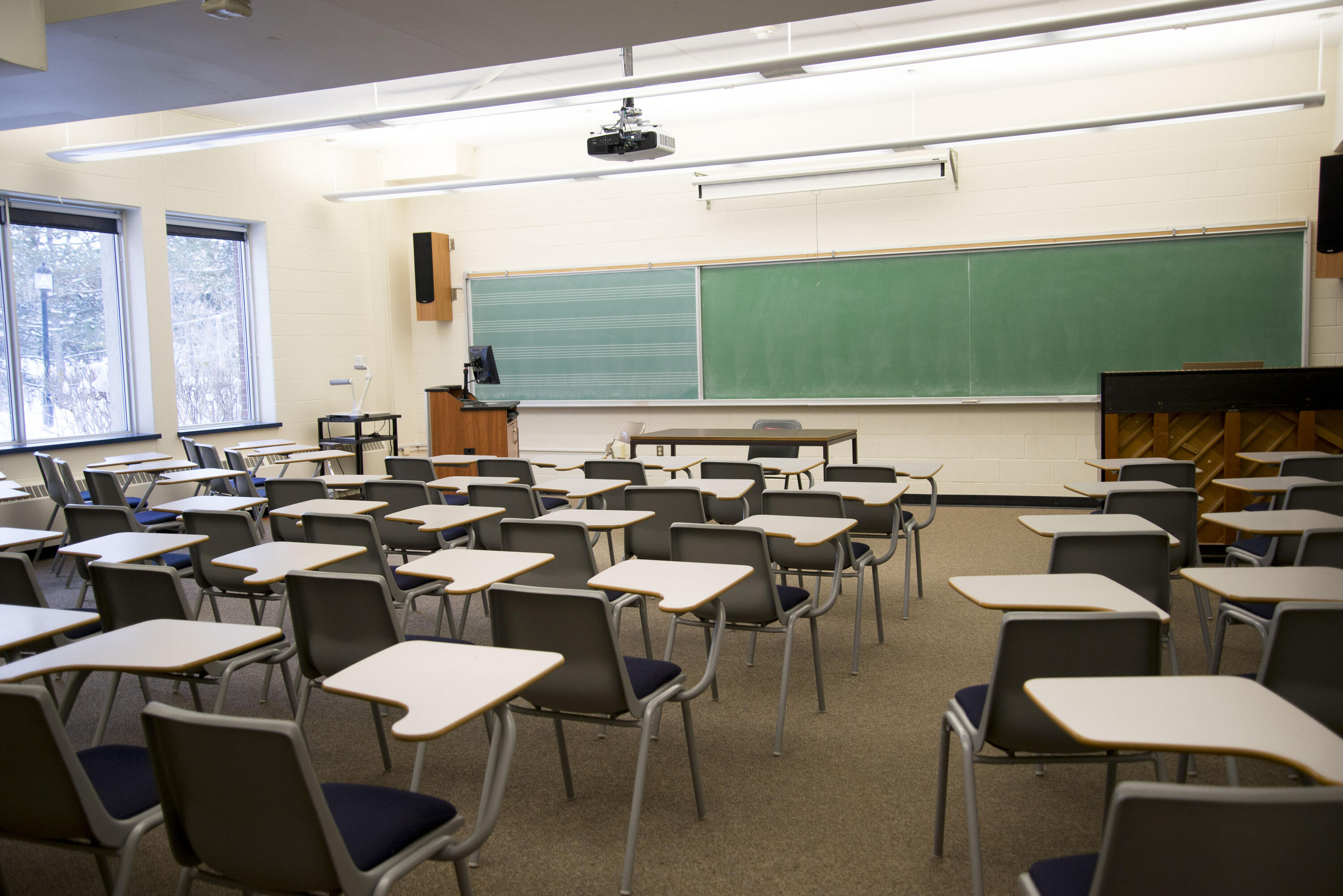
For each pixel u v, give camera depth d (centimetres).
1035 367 771
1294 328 706
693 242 860
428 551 444
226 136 579
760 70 481
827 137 804
